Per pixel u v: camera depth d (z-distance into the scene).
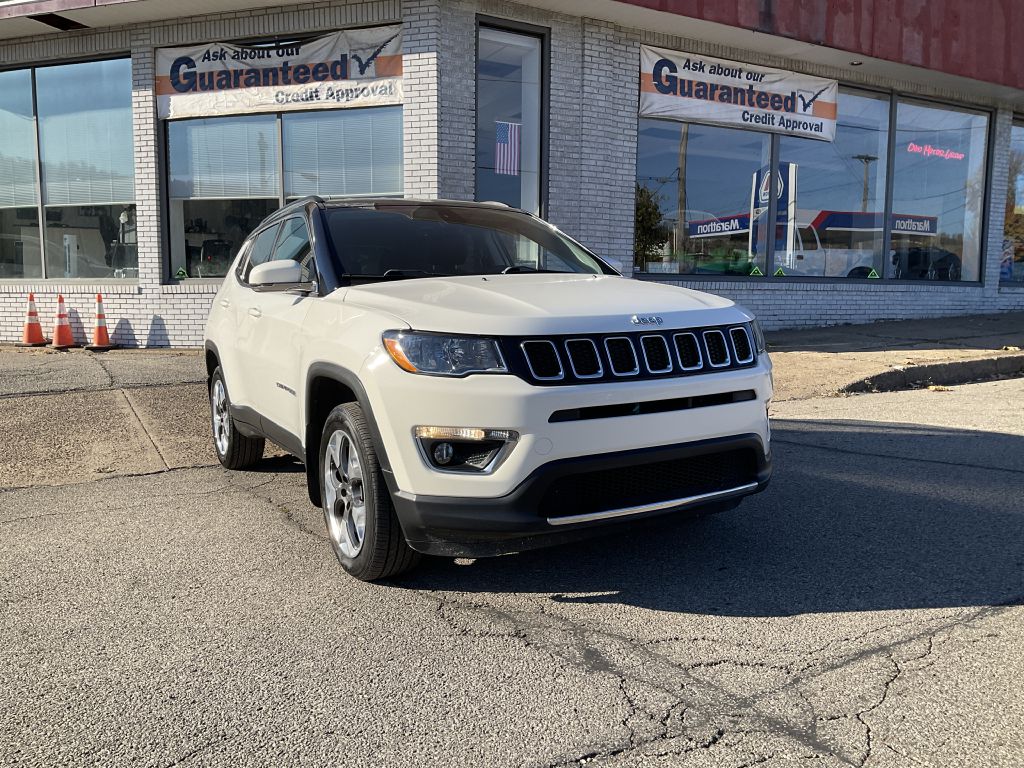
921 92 14.13
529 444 3.11
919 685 2.74
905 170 14.40
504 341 3.17
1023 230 16.06
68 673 2.92
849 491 5.06
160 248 11.62
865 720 2.54
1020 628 3.16
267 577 3.80
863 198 14.01
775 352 10.73
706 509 3.53
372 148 10.82
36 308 12.27
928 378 9.41
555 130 11.03
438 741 2.47
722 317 3.66
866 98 13.80
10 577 3.83
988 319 14.42
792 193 13.30
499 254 4.73
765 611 3.36
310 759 2.39
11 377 8.95
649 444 3.29
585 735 2.49
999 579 3.65
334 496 3.89
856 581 3.65
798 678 2.80
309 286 4.25
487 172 10.87
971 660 2.91
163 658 3.02
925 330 12.83
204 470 5.85
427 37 10.16
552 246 5.02
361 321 3.59
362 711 2.65
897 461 5.79
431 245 4.57
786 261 13.39
